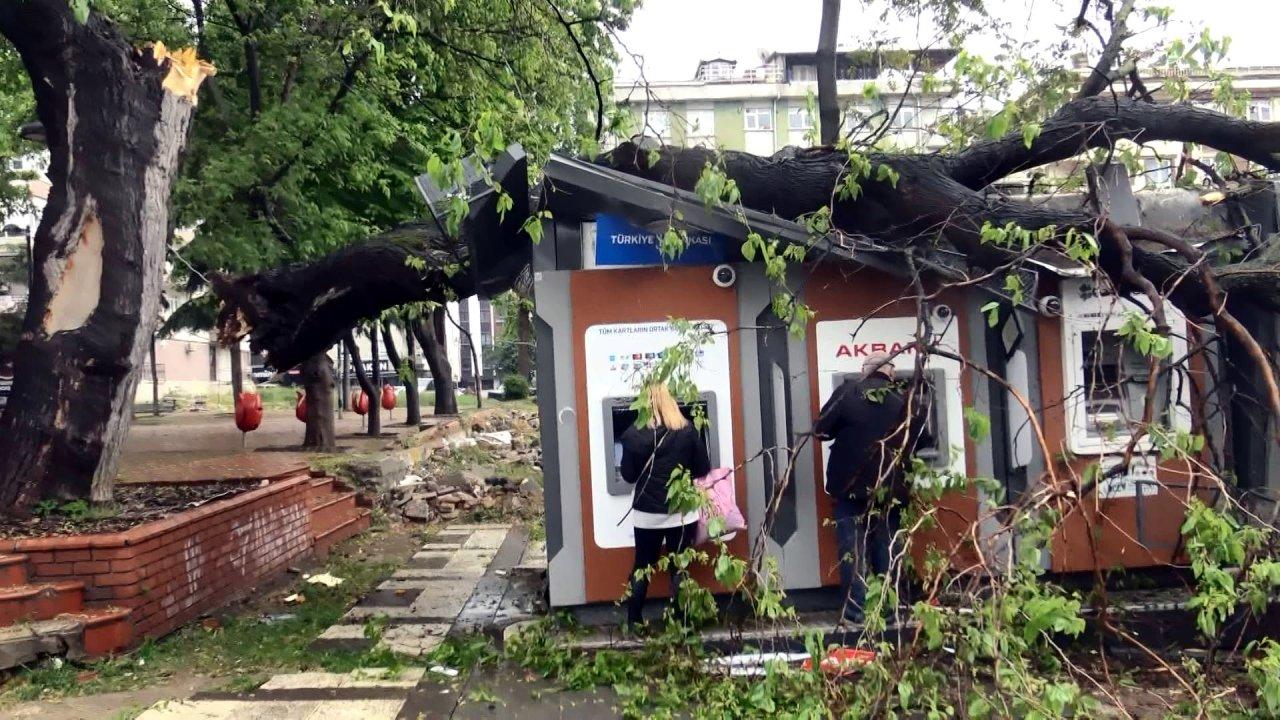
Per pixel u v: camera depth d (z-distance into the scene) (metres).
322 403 13.29
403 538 10.50
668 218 5.53
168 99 7.18
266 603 7.29
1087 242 4.35
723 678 4.57
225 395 36.75
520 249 6.34
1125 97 5.95
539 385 5.86
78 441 6.72
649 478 5.41
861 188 5.50
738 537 5.83
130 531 6.04
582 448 5.84
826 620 5.63
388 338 16.61
